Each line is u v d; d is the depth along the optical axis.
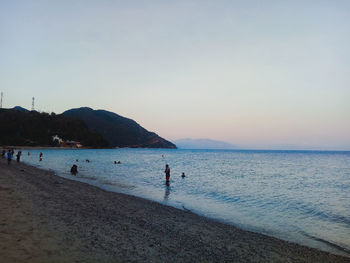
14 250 6.02
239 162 74.00
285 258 7.45
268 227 11.09
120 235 8.22
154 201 15.90
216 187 23.06
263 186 24.69
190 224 10.58
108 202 13.70
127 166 49.44
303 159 99.88
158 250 7.24
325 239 9.61
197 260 6.81
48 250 6.28
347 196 19.47
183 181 27.20
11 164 36.00
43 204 11.47
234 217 12.67
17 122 196.38
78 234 7.79
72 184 19.84
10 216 8.95
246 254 7.59
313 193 20.83
